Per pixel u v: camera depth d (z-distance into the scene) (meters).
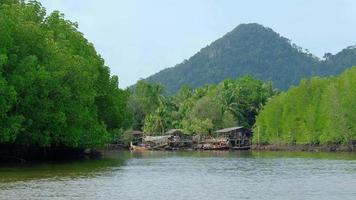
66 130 68.50
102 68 89.38
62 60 67.00
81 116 69.69
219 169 61.31
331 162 77.00
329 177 49.78
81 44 82.31
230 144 152.75
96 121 79.19
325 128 133.00
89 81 72.12
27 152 71.94
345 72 135.12
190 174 53.22
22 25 62.00
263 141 154.75
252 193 36.97
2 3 68.00
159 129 169.25
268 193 37.00
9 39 57.69
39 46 63.72
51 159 78.56
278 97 156.88
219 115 169.38
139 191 37.50
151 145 152.50
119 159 85.31
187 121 166.00
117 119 93.56
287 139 145.38
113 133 95.12
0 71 55.19
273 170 59.66
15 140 62.84
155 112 174.88
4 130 56.25
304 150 139.00
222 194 36.31
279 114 150.75
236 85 189.50
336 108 128.88
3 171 52.09
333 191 38.31
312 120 137.88
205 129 160.62
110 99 91.00
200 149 151.38
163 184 42.66
